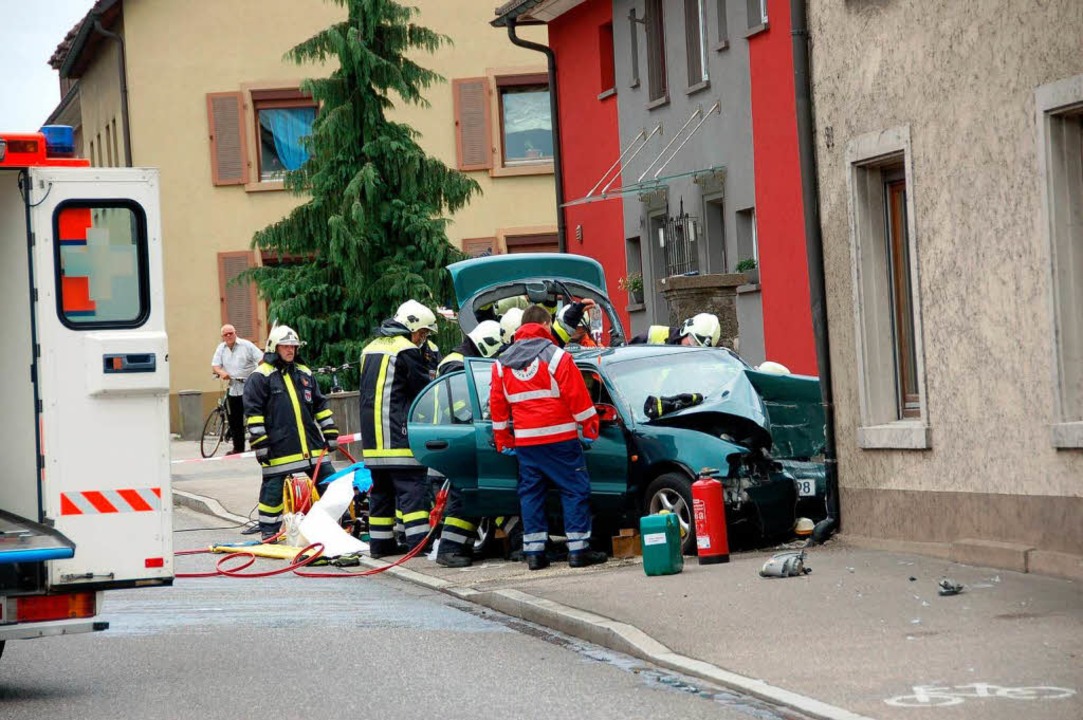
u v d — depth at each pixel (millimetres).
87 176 9281
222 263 40125
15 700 8961
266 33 40281
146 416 9438
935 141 12062
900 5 12430
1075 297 10773
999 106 11312
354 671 9484
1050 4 10742
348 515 16656
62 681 9531
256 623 11648
